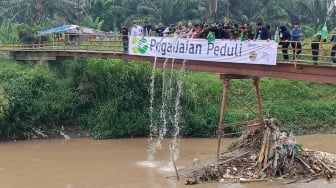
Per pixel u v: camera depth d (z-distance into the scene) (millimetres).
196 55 22984
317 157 23219
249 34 21969
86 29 43969
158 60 26125
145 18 57844
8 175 24047
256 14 62281
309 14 70375
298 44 20812
